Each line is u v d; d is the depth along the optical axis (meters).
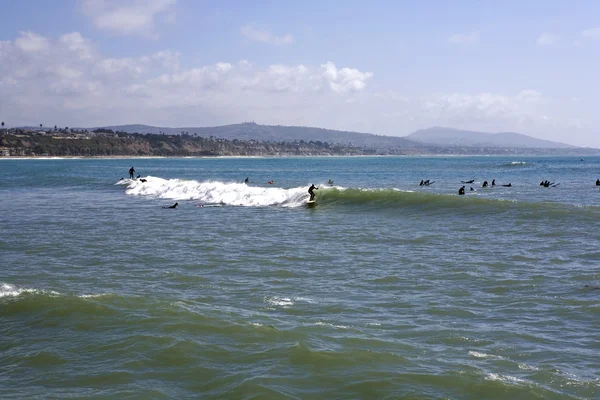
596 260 19.02
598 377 9.64
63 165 191.00
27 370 10.38
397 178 94.75
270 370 10.08
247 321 12.80
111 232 28.17
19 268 19.33
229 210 38.84
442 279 17.14
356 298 15.11
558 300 14.48
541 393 9.02
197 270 18.84
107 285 16.66
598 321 12.68
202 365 10.38
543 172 113.44
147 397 9.11
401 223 29.75
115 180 80.00
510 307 14.01
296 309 14.05
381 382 9.53
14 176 101.06
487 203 32.62
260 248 23.09
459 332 12.14
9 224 31.73
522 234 24.64
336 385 9.46
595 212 28.11
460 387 9.32
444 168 150.00
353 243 23.98
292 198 42.03
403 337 11.84
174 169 152.75
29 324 12.84
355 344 11.36
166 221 32.75
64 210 39.94
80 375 10.07
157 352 10.98
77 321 12.91
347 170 141.88
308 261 20.25
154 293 15.66
